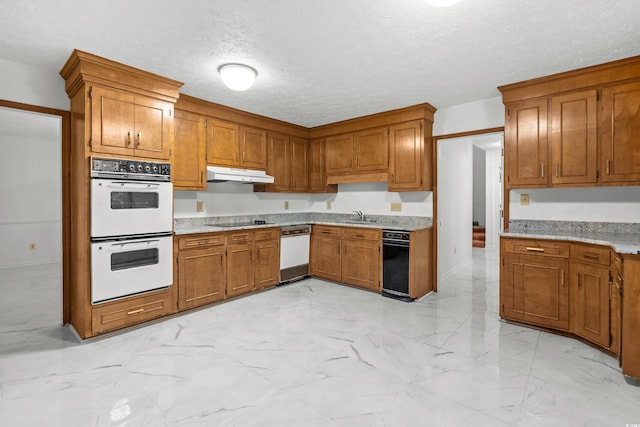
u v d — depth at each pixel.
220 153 3.80
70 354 2.43
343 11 1.93
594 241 2.44
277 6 1.88
